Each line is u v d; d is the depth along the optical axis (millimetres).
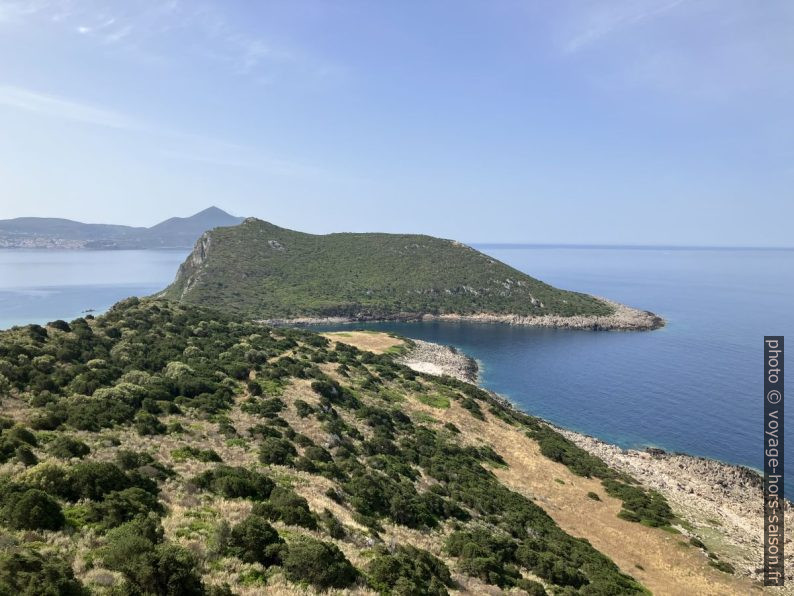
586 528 42562
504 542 31875
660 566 37656
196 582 14445
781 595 36156
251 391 49719
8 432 24625
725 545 44000
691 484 60781
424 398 70875
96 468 20359
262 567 17125
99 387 39344
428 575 21906
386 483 36156
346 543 22469
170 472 25016
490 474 49500
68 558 14648
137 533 16391
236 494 24125
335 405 55094
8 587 12070
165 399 41219
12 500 16656
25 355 43344
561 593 27234
